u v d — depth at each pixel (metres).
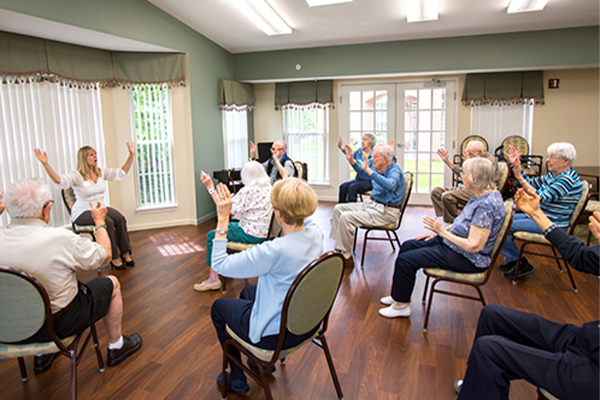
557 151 2.89
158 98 4.79
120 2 3.73
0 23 3.20
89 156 3.42
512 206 2.07
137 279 3.24
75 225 3.38
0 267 1.38
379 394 1.81
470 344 2.21
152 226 4.93
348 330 2.38
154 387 1.87
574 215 2.80
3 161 3.63
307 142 6.61
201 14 4.39
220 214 1.52
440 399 1.77
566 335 1.39
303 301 1.41
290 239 1.47
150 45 4.21
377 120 6.25
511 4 4.07
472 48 5.17
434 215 5.45
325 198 6.68
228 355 1.71
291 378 1.93
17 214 1.57
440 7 4.19
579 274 3.20
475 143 3.71
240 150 6.29
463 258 2.22
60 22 3.19
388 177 3.22
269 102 6.65
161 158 4.92
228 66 5.89
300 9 4.21
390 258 3.67
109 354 2.04
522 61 5.05
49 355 2.03
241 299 1.77
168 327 2.45
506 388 1.36
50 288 1.57
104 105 4.50
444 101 5.96
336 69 5.67
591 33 4.79
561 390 1.24
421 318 2.53
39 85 3.87
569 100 5.56
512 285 3.02
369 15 4.41
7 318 1.46
